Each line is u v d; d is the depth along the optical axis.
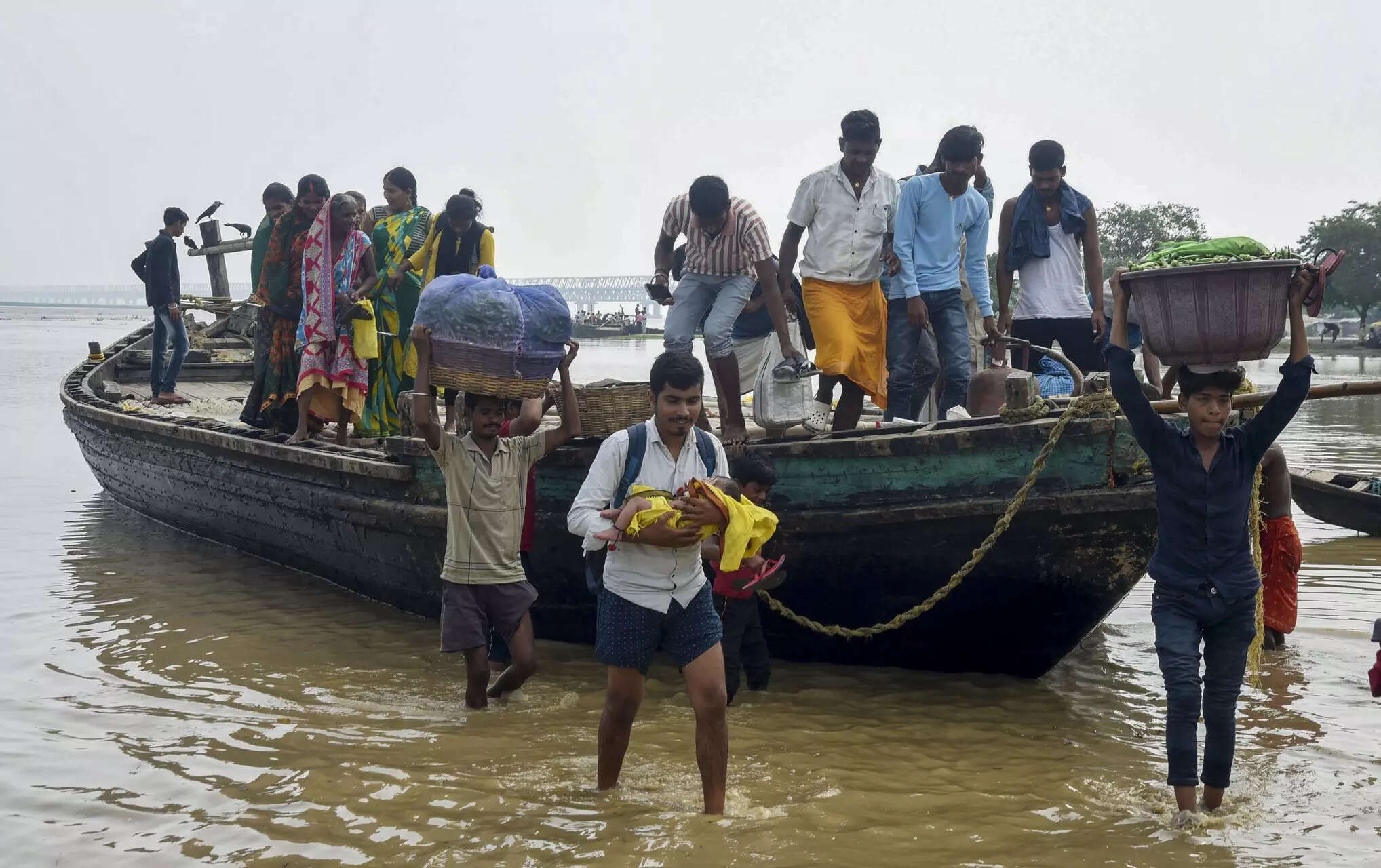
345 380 8.57
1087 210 8.40
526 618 5.90
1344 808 4.53
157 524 11.60
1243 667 4.51
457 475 5.68
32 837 4.30
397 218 9.45
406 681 6.39
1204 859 4.05
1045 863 4.03
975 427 5.88
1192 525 4.46
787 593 6.48
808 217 7.11
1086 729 5.57
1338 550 10.00
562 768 5.00
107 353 15.63
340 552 8.31
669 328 6.98
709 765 4.45
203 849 4.20
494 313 5.35
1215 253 4.37
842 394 7.30
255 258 9.67
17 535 10.89
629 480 4.41
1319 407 27.09
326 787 4.77
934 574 6.12
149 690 6.18
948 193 7.95
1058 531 5.80
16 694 6.08
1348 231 57.34
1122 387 4.57
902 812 4.50
